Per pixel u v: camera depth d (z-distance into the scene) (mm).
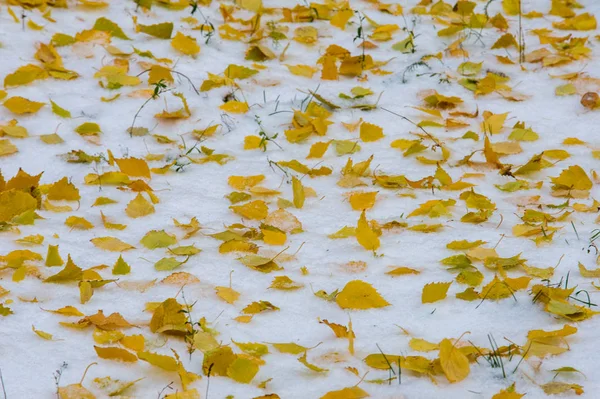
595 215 4965
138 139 5867
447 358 3453
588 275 4297
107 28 7117
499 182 5457
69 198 5020
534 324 3910
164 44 7152
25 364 3512
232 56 7121
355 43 7477
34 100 6164
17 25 7004
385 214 5020
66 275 4137
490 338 3809
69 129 5875
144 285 4176
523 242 4668
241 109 6270
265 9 8078
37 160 5488
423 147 5746
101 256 4441
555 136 6039
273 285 4203
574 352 3688
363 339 3822
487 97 6590
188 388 3396
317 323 3945
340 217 4984
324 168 5508
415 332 3873
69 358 3572
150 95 6363
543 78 6852
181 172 5473
